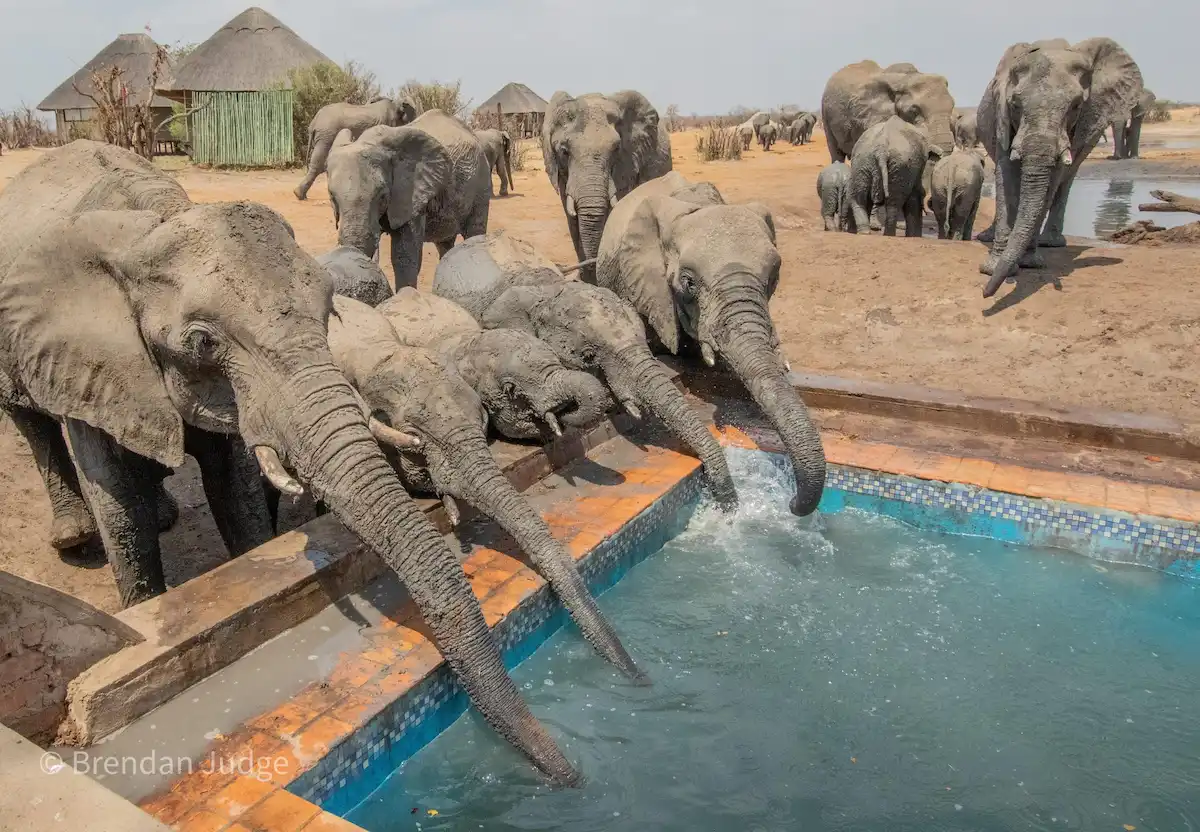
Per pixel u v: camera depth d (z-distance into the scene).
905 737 4.70
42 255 4.17
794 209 19.83
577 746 4.58
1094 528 6.38
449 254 7.96
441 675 4.43
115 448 4.83
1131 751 4.61
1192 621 5.75
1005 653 5.40
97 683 3.78
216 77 30.59
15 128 38.25
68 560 6.02
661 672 5.20
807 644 5.48
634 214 7.75
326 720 3.96
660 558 6.50
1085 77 10.23
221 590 4.50
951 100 19.20
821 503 7.36
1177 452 7.19
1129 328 9.20
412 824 4.05
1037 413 7.62
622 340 6.72
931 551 6.62
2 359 5.08
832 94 21.09
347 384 3.82
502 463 6.25
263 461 3.71
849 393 8.24
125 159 5.09
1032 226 9.92
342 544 5.00
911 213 15.42
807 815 4.18
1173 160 35.56
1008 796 4.30
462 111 34.88
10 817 2.92
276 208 19.69
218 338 3.74
